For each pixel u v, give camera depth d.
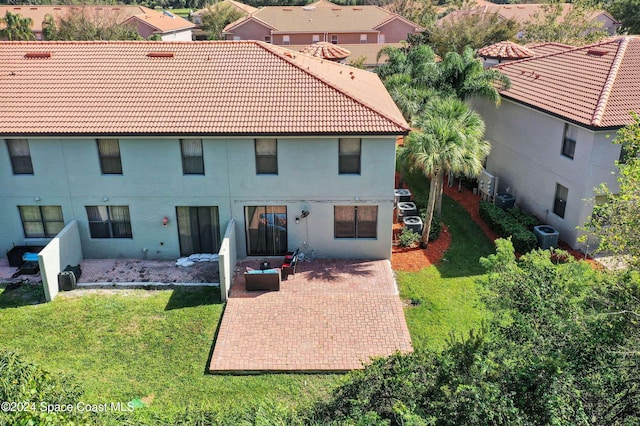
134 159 20.20
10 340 16.64
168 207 20.95
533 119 25.19
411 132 21.67
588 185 21.55
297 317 17.66
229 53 23.02
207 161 20.12
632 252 13.02
